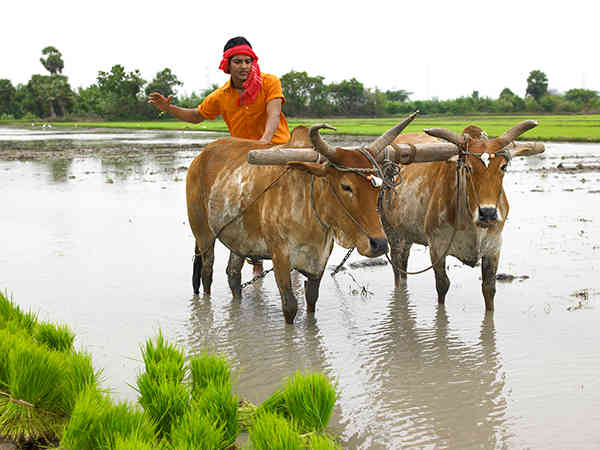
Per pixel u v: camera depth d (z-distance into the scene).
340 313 6.59
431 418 4.27
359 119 95.81
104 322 6.21
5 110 129.75
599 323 6.01
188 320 6.38
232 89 6.81
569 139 35.38
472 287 7.36
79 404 3.62
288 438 3.39
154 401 3.95
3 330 4.59
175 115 7.27
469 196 5.80
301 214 5.67
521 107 111.19
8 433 3.91
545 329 5.91
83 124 94.31
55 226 10.97
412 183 6.83
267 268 8.52
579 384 4.75
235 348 5.64
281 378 4.99
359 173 5.09
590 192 14.66
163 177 19.73
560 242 9.26
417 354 5.44
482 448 3.85
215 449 3.52
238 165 6.37
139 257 8.75
